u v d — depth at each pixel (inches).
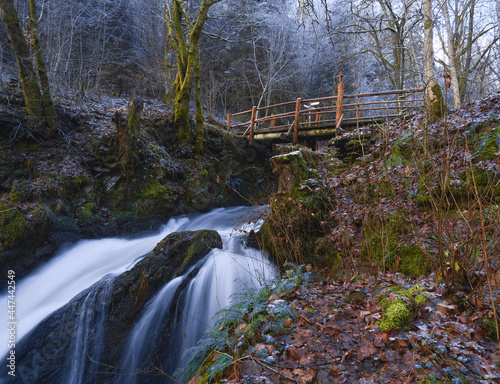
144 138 419.8
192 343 210.7
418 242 149.0
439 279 131.9
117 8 735.1
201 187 458.0
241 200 518.3
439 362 92.1
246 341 113.4
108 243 336.5
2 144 343.9
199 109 489.1
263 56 986.1
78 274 286.2
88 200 351.3
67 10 631.2
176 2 485.1
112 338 211.5
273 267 227.9
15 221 281.3
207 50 916.6
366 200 235.0
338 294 143.1
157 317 219.3
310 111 448.8
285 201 235.0
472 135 211.3
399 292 125.2
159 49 823.7
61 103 421.1
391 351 99.2
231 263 231.3
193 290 226.8
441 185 127.3
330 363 98.0
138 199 383.2
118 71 746.2
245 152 553.9
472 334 103.0
